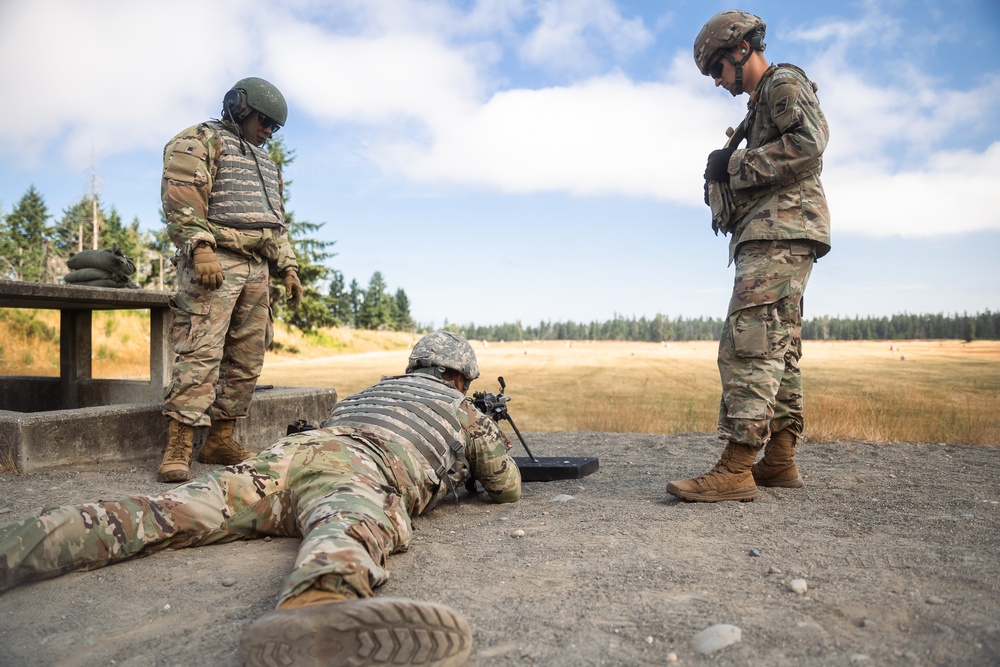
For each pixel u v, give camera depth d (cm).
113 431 459
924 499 356
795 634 184
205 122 422
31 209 7025
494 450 338
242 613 209
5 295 480
